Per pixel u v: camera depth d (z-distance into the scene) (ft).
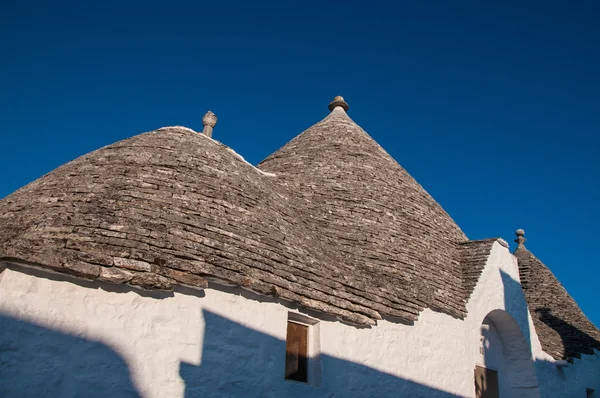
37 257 21.12
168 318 24.06
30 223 24.95
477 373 45.09
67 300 22.04
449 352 38.40
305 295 28.60
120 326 22.82
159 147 33.81
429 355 36.55
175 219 26.99
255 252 28.22
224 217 29.35
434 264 42.52
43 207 26.81
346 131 56.03
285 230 32.71
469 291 42.37
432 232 46.47
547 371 49.19
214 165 34.12
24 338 20.81
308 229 37.19
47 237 23.22
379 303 33.32
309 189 44.91
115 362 22.29
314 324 29.96
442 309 38.47
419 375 35.17
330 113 61.82
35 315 21.22
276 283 27.35
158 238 25.05
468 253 46.98
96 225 24.56
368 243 39.78
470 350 40.47
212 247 26.45
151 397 22.65
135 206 26.91
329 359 29.58
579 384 52.65
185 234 26.27
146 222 25.84
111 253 23.13
